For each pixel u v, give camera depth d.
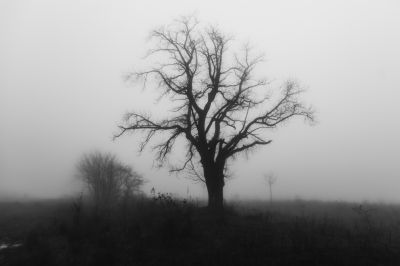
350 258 17.11
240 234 20.66
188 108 28.78
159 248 19.06
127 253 18.48
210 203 27.12
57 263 17.92
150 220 22.38
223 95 29.00
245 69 29.31
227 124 29.03
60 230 22.69
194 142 28.55
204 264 16.81
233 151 28.47
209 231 21.72
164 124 28.94
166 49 29.64
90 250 19.16
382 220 29.56
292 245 18.61
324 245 18.81
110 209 29.52
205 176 28.28
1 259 19.14
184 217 22.11
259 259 17.02
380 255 17.67
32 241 21.00
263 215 27.30
